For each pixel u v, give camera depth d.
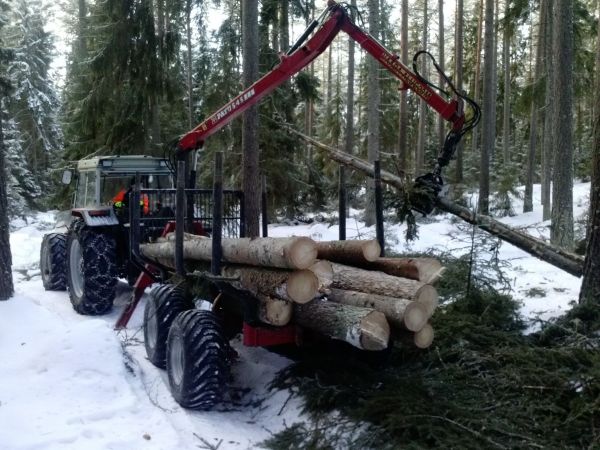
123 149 14.55
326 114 29.03
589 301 5.10
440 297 5.82
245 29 9.21
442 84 24.12
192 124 18.48
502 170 19.75
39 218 26.38
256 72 9.24
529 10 16.34
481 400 3.95
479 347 4.72
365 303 4.12
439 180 5.97
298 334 4.70
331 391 4.27
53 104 30.53
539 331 5.07
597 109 5.31
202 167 16.78
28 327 6.24
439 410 3.73
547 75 16.12
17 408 4.21
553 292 6.95
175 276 5.79
